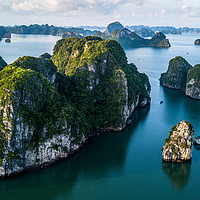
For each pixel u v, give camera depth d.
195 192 83.56
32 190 83.81
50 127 94.12
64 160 98.88
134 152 106.75
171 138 101.62
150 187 85.62
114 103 129.62
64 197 80.75
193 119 144.38
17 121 85.69
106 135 121.44
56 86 133.38
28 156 89.69
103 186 86.19
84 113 123.81
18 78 91.50
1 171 84.81
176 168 95.94
